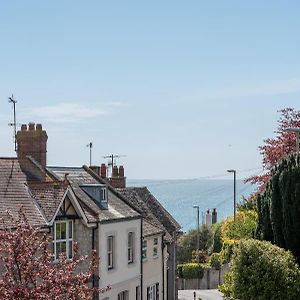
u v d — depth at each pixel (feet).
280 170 104.83
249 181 172.65
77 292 62.75
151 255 143.13
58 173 126.31
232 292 98.32
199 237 290.97
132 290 127.34
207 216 328.29
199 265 241.14
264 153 165.37
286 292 94.43
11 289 58.85
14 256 61.21
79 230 107.45
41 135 115.85
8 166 105.50
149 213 165.58
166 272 158.30
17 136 116.06
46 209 99.60
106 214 118.52
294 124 164.35
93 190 121.90
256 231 111.04
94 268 70.33
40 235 88.79
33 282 60.75
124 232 124.16
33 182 106.01
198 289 238.07
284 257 96.22
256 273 95.14
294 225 100.78
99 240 112.37
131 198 165.37
